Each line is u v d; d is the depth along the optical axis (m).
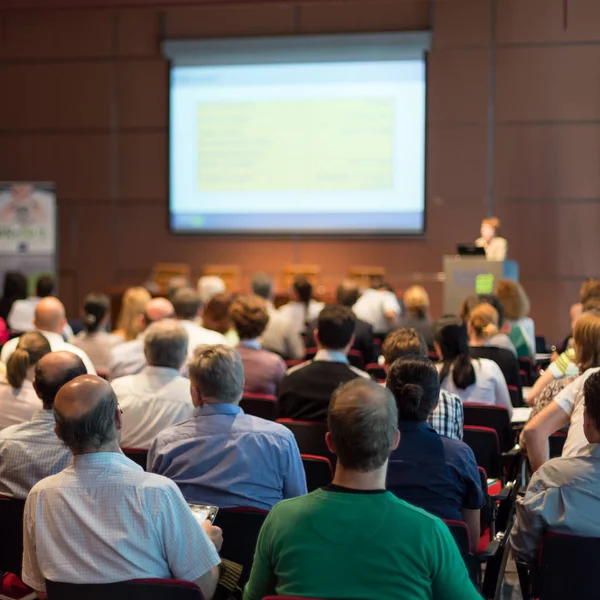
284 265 10.58
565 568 2.36
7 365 3.46
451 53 10.08
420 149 10.20
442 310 10.23
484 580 3.01
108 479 2.11
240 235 10.65
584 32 9.80
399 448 2.69
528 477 4.63
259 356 4.57
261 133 10.52
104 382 2.19
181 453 2.74
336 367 3.78
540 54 9.91
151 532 2.09
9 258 10.32
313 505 1.82
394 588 1.75
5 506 2.56
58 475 2.14
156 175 10.87
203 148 10.66
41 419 2.77
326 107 10.35
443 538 1.79
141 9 10.27
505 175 10.05
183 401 3.51
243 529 2.47
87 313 5.71
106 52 10.88
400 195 10.28
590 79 9.82
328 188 10.43
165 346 3.55
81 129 10.99
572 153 9.91
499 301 5.82
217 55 10.48
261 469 2.72
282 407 3.82
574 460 2.46
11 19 11.02
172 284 7.20
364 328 5.94
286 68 10.40
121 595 1.98
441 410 3.26
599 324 3.38
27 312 7.64
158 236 10.89
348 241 10.44
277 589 1.81
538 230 10.03
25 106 11.09
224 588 2.33
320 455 3.59
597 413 2.39
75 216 11.07
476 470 2.71
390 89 10.20
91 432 2.12
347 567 1.76
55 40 10.98
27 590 2.71
